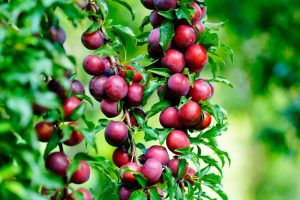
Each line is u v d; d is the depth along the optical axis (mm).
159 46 1233
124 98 1229
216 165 1230
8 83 975
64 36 1117
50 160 1081
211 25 1300
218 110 1227
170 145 1216
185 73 1224
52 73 1015
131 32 1263
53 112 1073
